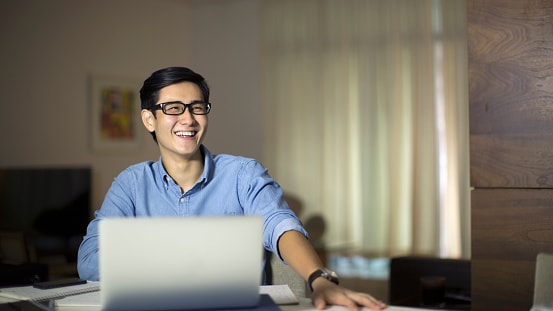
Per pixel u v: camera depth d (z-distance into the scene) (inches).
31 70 220.7
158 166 86.5
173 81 80.7
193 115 81.2
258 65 277.0
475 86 84.2
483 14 83.5
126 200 85.5
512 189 82.0
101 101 241.8
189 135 81.3
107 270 53.2
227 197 85.4
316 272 66.1
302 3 269.0
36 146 221.6
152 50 265.0
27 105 219.1
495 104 83.0
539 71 80.4
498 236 82.7
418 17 248.2
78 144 234.4
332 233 261.9
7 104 213.8
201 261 54.6
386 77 253.8
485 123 83.7
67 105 231.3
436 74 246.2
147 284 54.0
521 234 81.4
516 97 81.7
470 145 84.5
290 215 78.1
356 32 259.3
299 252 70.5
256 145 277.3
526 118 81.2
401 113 251.1
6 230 204.1
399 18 251.8
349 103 260.4
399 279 153.2
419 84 248.1
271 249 76.3
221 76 283.7
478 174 84.2
